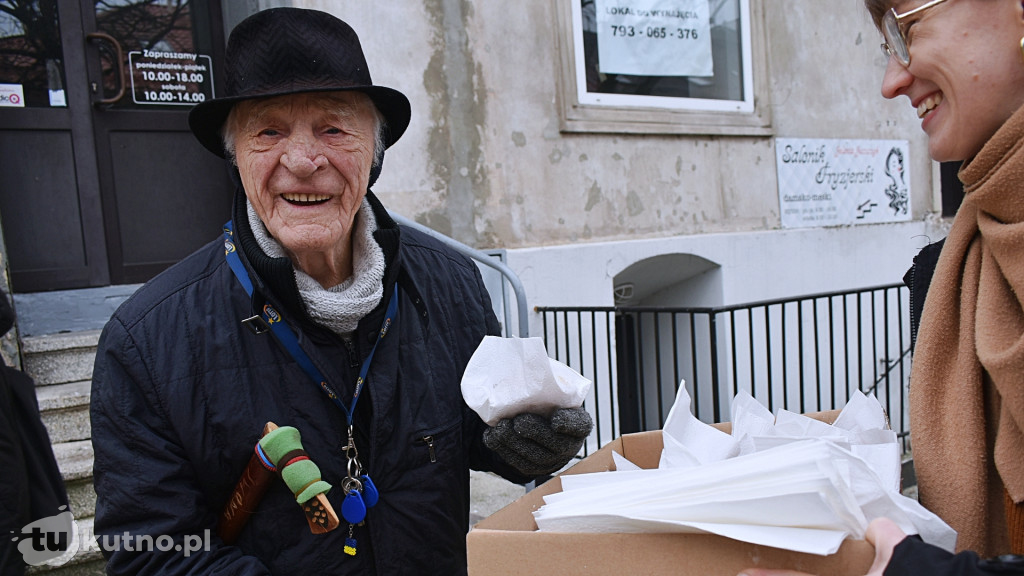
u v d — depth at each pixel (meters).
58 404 3.02
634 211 5.00
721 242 5.30
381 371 1.29
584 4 4.77
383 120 1.38
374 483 1.26
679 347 5.66
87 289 3.73
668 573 0.85
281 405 1.22
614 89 4.92
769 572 0.80
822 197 5.91
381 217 1.38
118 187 3.85
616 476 1.06
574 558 0.88
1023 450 0.86
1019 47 0.87
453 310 1.47
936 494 0.96
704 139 5.30
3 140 3.57
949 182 6.72
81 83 3.73
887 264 6.30
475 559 0.91
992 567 0.72
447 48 4.28
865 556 0.77
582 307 4.15
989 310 0.91
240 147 1.23
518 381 1.12
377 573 1.24
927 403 1.00
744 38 5.48
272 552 1.19
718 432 1.14
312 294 1.22
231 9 3.96
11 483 1.71
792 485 0.80
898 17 0.96
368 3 4.02
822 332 5.88
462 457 1.39
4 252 3.26
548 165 4.65
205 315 1.22
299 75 1.18
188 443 1.16
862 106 6.13
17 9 3.59
